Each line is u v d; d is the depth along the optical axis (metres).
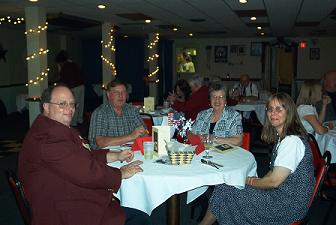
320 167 2.22
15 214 3.45
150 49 11.81
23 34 10.39
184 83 5.84
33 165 1.78
